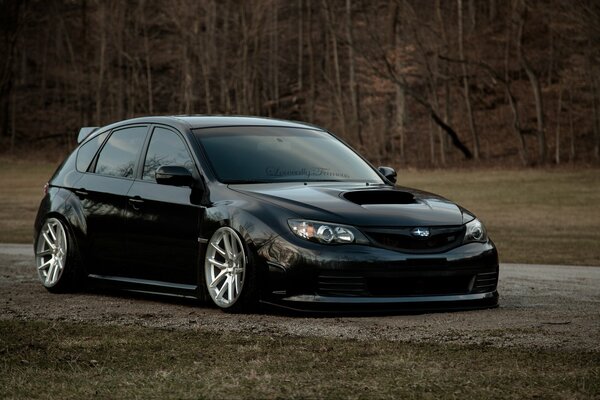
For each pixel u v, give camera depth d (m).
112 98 90.44
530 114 74.19
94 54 98.56
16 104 98.00
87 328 6.92
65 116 94.56
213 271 8.07
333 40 77.50
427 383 4.94
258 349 5.98
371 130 73.06
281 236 7.56
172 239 8.45
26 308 8.29
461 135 74.56
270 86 91.94
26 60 104.06
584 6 59.50
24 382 5.06
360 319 7.35
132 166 9.19
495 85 76.62
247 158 8.65
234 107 84.75
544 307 8.30
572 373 5.16
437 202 8.31
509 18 71.56
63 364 5.56
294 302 7.48
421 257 7.59
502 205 36.03
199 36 79.94
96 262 9.27
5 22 89.56
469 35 74.88
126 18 91.25
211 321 7.34
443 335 6.54
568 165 59.97
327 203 7.80
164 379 5.09
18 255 14.42
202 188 8.32
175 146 8.90
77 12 98.12
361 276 7.44
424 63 70.00
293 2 96.12
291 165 8.73
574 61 66.00
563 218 30.38
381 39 75.12
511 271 12.73
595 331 6.70
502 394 4.69
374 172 9.20
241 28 80.25
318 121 83.62
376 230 7.57
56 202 9.69
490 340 6.30
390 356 5.71
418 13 75.81
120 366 5.50
